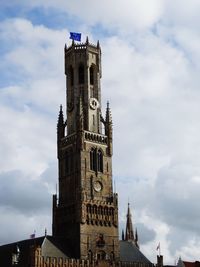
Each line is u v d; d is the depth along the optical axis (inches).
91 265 6038.4
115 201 6619.1
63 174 6776.6
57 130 7052.2
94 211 6392.7
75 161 6619.1
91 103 7037.4
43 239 5994.1
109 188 6683.1
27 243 6097.4
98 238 6309.1
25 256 5792.3
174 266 7583.7
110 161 6840.6
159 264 6668.3
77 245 6151.6
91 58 7268.7
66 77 7332.7
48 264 5689.0
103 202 6505.9
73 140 6742.1
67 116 7126.0
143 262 6658.5
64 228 6461.6
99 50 7377.0
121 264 6328.7
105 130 6963.6
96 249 6245.1
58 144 6973.4
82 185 6427.2
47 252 5826.8
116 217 6555.1
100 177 6648.6
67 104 7185.0
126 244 6855.3
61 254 5954.7
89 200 6392.7
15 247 6117.1
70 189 6604.3
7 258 6033.5
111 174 6781.5
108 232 6427.2
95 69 7268.7
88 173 6555.1
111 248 6387.8
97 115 7047.2
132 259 6624.0
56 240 6136.8
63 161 6835.6
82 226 6220.5
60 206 6609.3
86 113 6958.7
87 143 6683.1
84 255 6092.5
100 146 6806.1
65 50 7465.6
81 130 6663.4
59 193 6742.1
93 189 6530.5
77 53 7268.7
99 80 7268.7
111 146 6899.6
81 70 7234.3
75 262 5915.4
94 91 7165.4
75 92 7116.1
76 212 6314.0
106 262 6200.8
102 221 6417.3
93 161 6688.0
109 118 7007.9
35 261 5570.9
